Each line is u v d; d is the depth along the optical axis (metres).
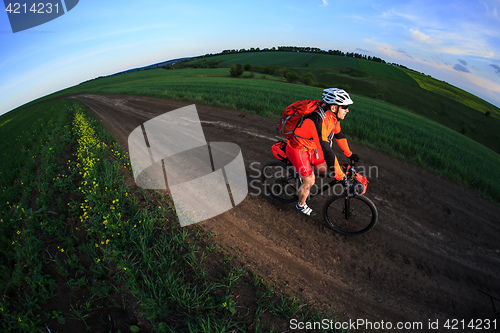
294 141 3.26
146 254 2.84
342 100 2.75
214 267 2.89
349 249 3.40
